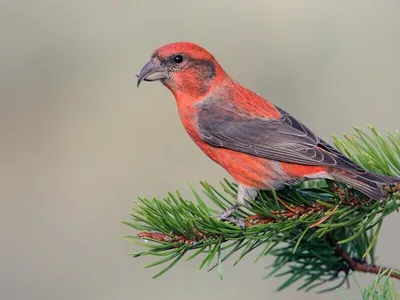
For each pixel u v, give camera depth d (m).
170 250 6.39
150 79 9.34
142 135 14.16
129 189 13.53
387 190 6.88
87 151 14.21
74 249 13.13
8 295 12.61
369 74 14.09
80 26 15.40
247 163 8.69
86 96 14.78
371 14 14.77
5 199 13.89
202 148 9.33
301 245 7.24
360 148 7.23
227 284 12.01
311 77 14.25
